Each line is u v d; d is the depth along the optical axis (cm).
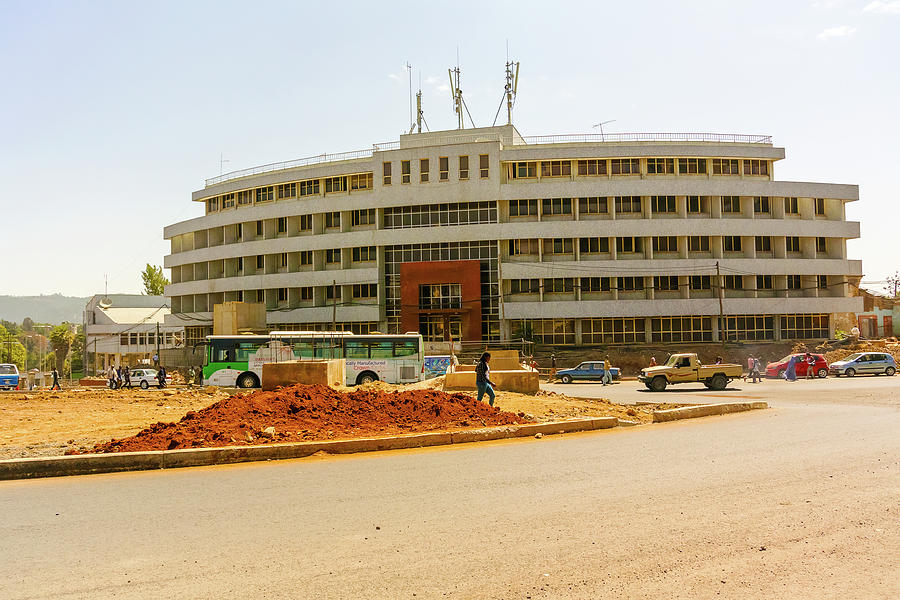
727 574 468
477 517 631
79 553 534
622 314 4762
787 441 1125
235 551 534
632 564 489
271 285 5362
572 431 1359
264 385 1838
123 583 463
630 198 4959
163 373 3762
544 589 442
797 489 733
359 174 5253
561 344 4762
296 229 5453
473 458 998
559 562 495
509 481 806
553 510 654
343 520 629
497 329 4872
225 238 5850
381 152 5091
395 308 5053
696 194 4841
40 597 438
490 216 4941
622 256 4919
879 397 2270
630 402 2222
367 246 5138
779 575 465
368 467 932
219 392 2706
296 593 439
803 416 1591
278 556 519
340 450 1084
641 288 4900
